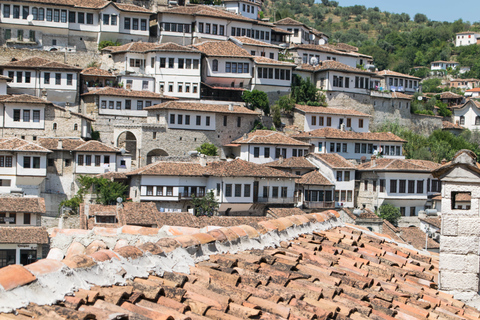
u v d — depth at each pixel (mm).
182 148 80062
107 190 64688
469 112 116812
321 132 86500
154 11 102500
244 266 12078
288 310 9984
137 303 9172
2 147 67500
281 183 70250
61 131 76625
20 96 76438
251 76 93562
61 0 94812
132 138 81938
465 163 13562
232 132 83875
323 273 12820
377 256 15953
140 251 10680
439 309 12508
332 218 19641
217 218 60938
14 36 92000
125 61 90750
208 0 119125
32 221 58719
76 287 8898
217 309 9508
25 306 7984
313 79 101312
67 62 91250
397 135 97250
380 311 11422
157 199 66625
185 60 89125
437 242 66938
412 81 119688
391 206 74750
